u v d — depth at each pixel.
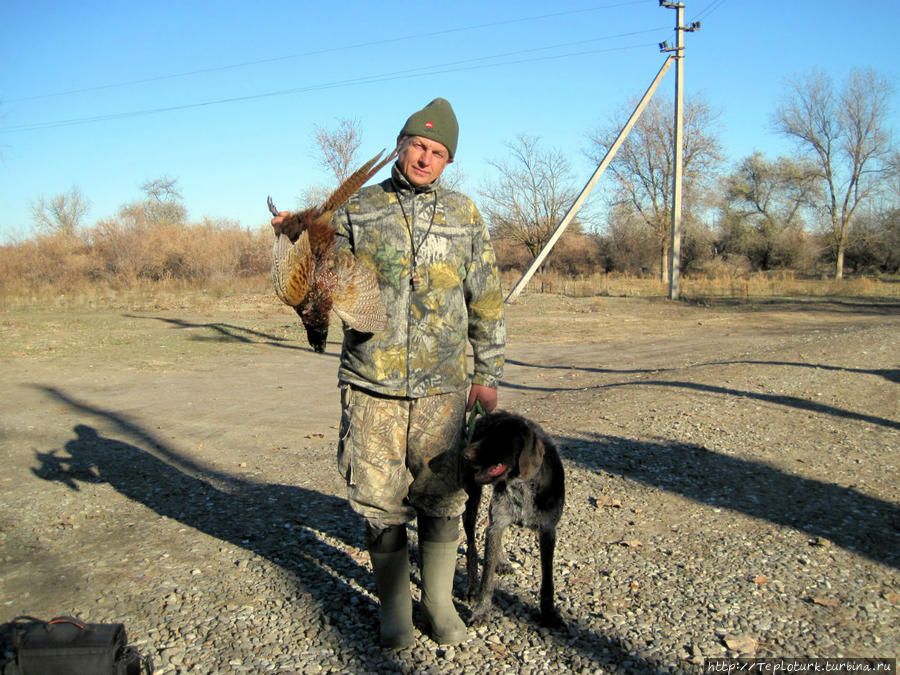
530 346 16.28
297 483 6.07
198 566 4.31
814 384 10.19
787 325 20.59
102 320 20.38
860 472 6.30
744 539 4.78
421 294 3.22
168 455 7.02
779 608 3.83
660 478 6.04
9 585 4.02
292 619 3.68
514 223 48.50
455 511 3.40
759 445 7.10
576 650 3.42
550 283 36.78
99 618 3.64
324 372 12.34
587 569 4.33
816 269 57.41
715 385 10.04
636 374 12.05
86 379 11.42
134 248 35.81
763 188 59.19
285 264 2.31
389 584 3.36
